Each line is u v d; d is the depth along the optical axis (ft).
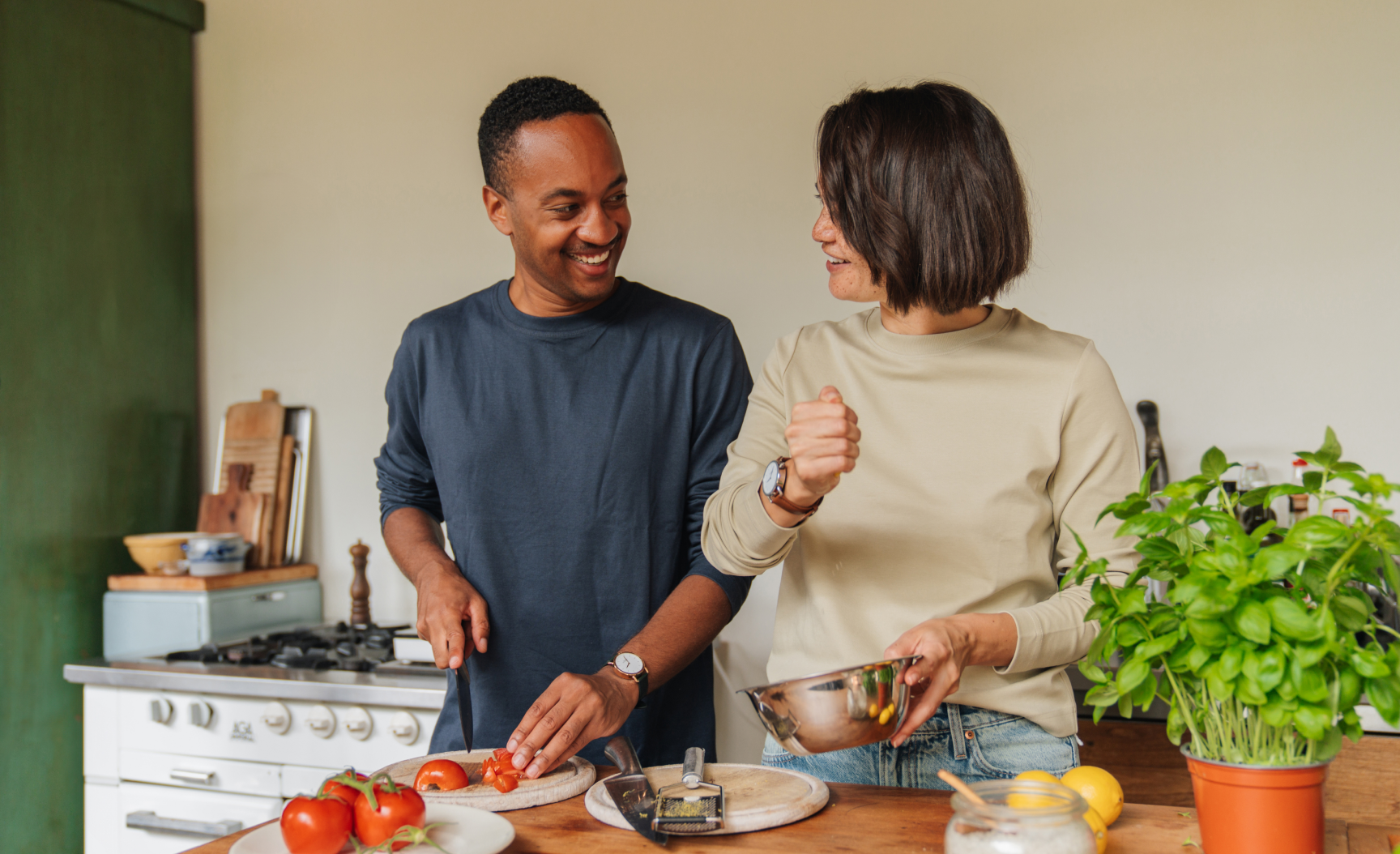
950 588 3.30
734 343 4.76
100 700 7.11
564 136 4.11
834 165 3.21
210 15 9.21
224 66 9.21
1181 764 5.75
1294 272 6.77
